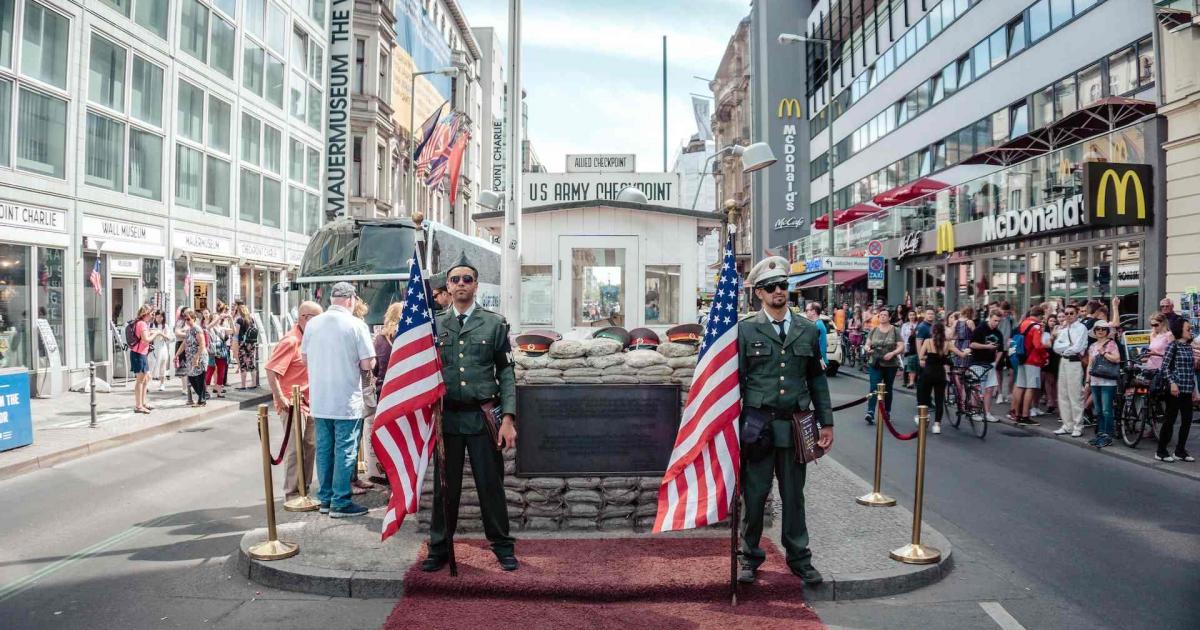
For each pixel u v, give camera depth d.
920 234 26.98
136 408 13.86
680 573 5.29
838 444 11.28
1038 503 7.75
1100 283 18.27
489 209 14.13
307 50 31.19
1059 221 18.61
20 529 6.89
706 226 12.46
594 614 4.84
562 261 12.02
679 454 5.20
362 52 38.41
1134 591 5.34
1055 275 20.06
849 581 5.18
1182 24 15.51
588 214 12.00
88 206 17.77
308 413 7.80
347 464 6.88
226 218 24.30
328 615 4.85
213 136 23.64
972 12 27.53
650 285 12.04
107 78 18.59
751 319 5.36
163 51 20.73
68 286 17.16
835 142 44.56
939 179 30.42
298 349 7.86
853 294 34.88
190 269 22.06
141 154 19.95
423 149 36.69
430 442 5.57
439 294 6.29
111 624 4.73
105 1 18.41
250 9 25.97
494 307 25.70
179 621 4.77
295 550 5.72
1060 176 19.09
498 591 5.10
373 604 5.05
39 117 16.44
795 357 5.23
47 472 9.40
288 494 7.70
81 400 15.55
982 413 11.76
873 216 31.02
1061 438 11.71
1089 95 20.97
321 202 32.88
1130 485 8.59
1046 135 20.41
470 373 5.33
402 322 5.36
